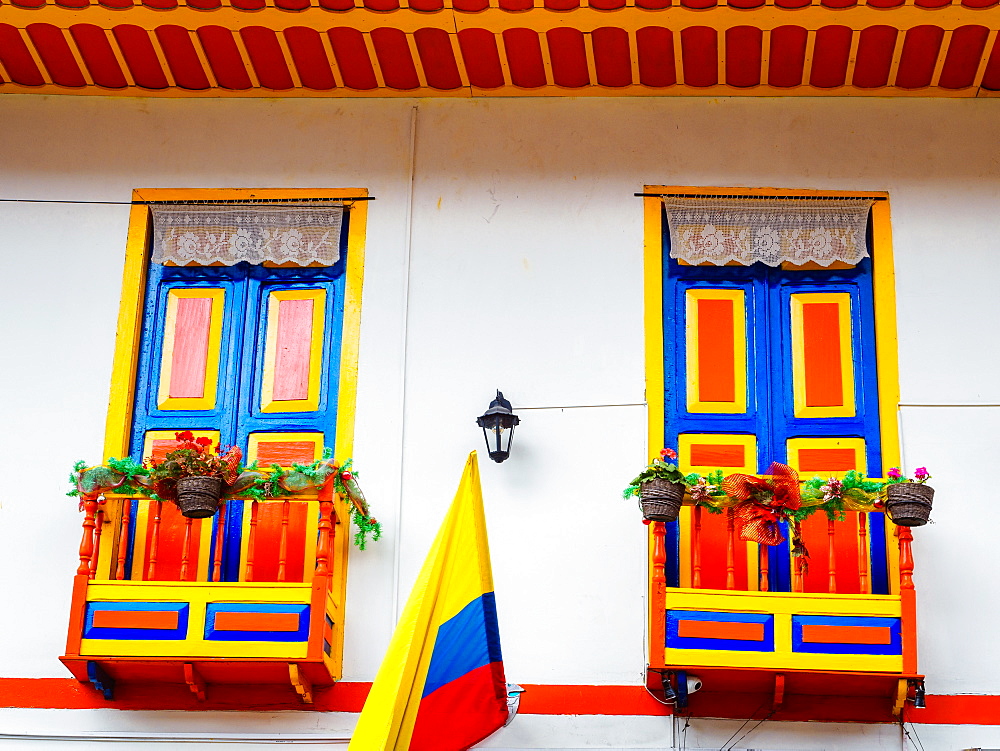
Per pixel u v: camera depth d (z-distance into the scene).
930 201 9.45
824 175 9.55
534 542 8.78
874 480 8.30
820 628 8.09
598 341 9.22
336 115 9.86
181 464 8.31
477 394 9.14
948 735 8.22
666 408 9.09
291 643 8.15
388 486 8.95
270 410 9.22
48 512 8.94
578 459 8.96
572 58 9.50
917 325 9.16
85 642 8.23
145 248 9.58
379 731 7.02
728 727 8.29
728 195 9.45
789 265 9.39
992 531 8.68
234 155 9.80
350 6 9.15
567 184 9.62
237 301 9.49
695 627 8.11
